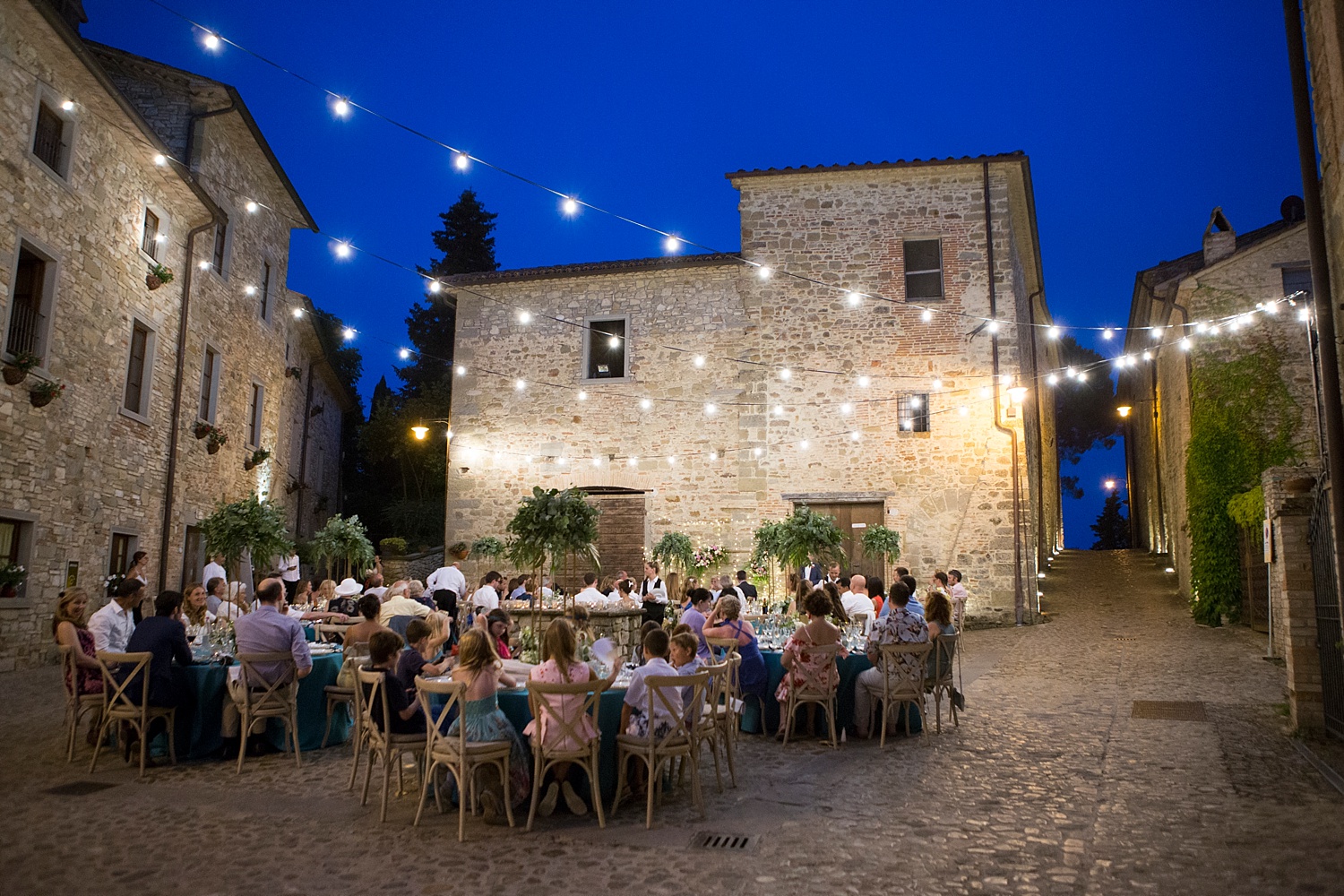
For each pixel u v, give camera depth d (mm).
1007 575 14820
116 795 5395
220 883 3914
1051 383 23281
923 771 5992
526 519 9672
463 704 4734
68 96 11117
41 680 9844
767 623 9680
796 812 5062
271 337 18625
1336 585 6285
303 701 6836
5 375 10039
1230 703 8172
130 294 12719
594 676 5098
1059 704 8391
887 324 15938
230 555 12461
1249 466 13398
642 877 4012
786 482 15953
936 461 15430
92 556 11859
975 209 15914
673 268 16703
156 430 13594
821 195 16469
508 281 17547
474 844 4512
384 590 11047
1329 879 3875
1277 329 13594
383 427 25188
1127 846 4375
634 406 16797
